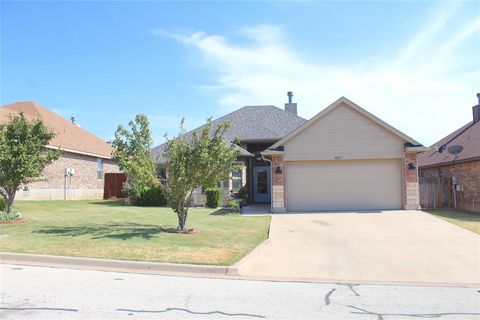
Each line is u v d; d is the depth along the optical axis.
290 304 6.87
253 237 13.10
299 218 17.97
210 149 13.45
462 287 8.35
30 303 6.50
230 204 22.41
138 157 13.42
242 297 7.23
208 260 9.74
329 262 10.49
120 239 11.77
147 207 22.61
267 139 26.28
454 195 23.08
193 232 13.38
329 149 20.59
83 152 29.16
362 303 7.04
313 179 20.86
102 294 7.14
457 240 13.16
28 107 29.84
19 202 22.23
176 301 6.85
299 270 9.70
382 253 11.51
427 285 8.50
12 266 9.23
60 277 8.30
